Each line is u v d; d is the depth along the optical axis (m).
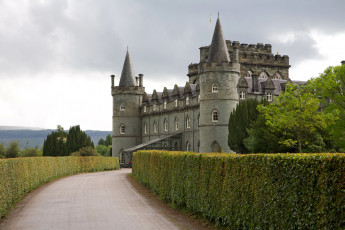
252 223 10.81
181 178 17.67
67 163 43.94
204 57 77.69
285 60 80.25
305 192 8.27
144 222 14.29
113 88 84.38
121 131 83.62
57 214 16.16
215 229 13.05
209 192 14.14
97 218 15.09
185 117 70.31
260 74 78.19
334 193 7.39
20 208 18.34
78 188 27.02
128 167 75.81
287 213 8.95
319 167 7.87
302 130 36.53
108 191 24.97
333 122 35.28
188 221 14.57
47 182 32.97
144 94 84.81
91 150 66.88
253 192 10.84
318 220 7.79
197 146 66.44
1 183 15.85
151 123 81.44
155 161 24.06
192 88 71.50
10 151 62.84
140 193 23.95
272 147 38.59
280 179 9.33
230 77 57.31
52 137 77.38
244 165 11.49
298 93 37.28
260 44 80.62
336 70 36.16
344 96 35.94
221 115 56.72
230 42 77.31
